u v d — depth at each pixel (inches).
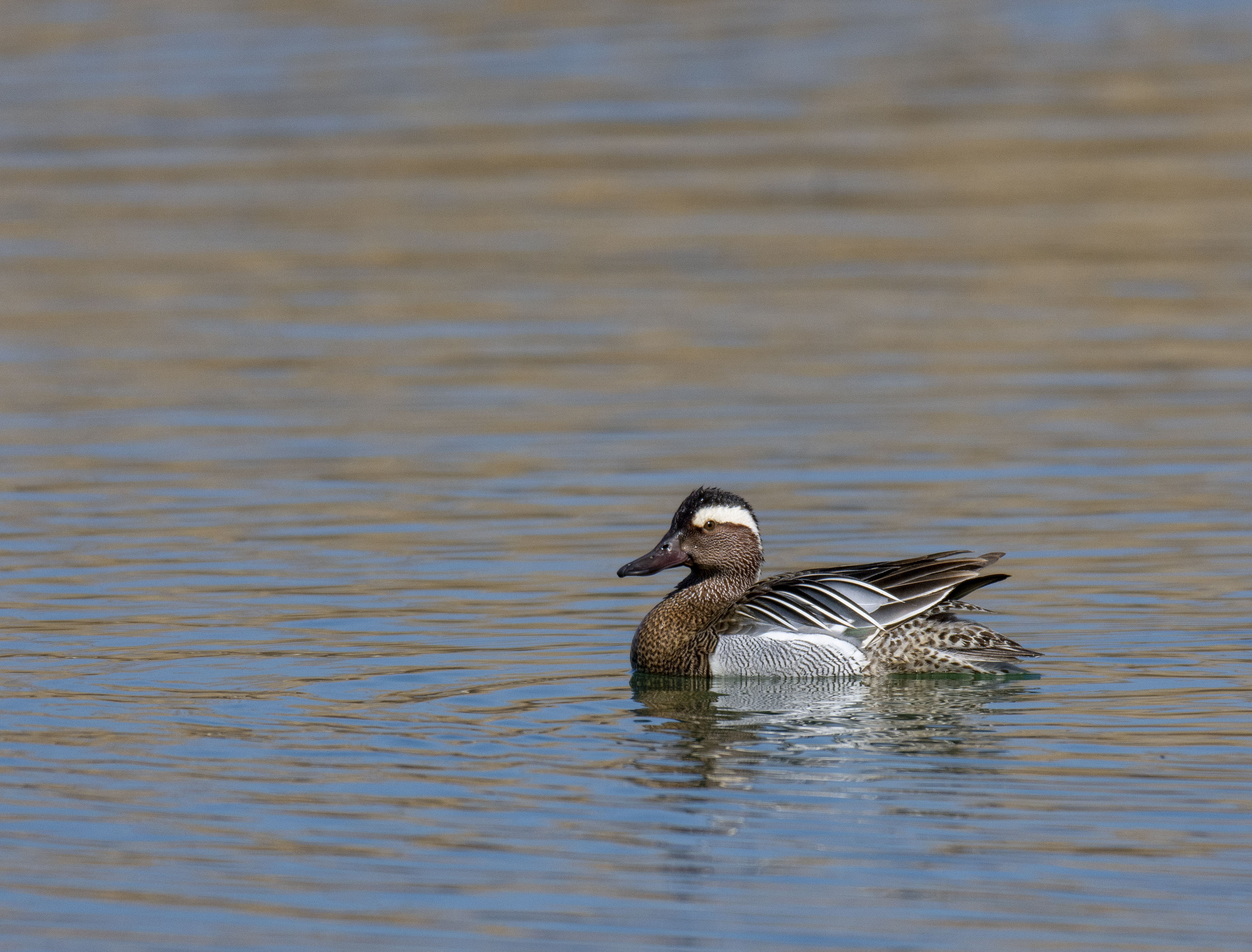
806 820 399.5
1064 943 341.4
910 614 521.7
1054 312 975.0
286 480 722.2
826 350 911.7
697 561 546.3
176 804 411.8
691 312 983.6
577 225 1162.6
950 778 421.4
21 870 379.2
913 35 1594.5
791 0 1732.3
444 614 563.2
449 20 1653.5
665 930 349.4
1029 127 1326.3
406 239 1141.1
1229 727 450.3
